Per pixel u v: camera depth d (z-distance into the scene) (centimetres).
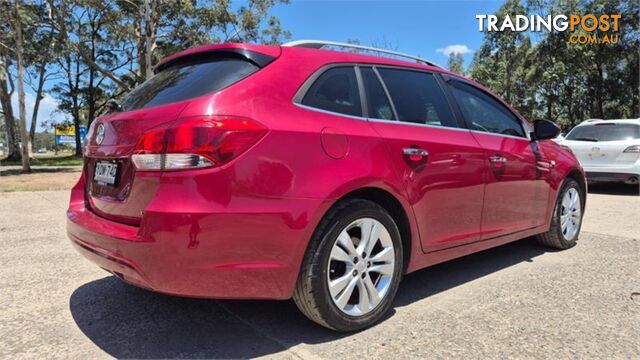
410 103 337
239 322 304
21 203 853
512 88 3475
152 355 261
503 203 393
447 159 336
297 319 309
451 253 352
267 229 246
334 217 271
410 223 314
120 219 265
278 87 268
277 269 252
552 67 3056
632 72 3064
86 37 2856
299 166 257
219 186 235
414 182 312
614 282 390
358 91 307
